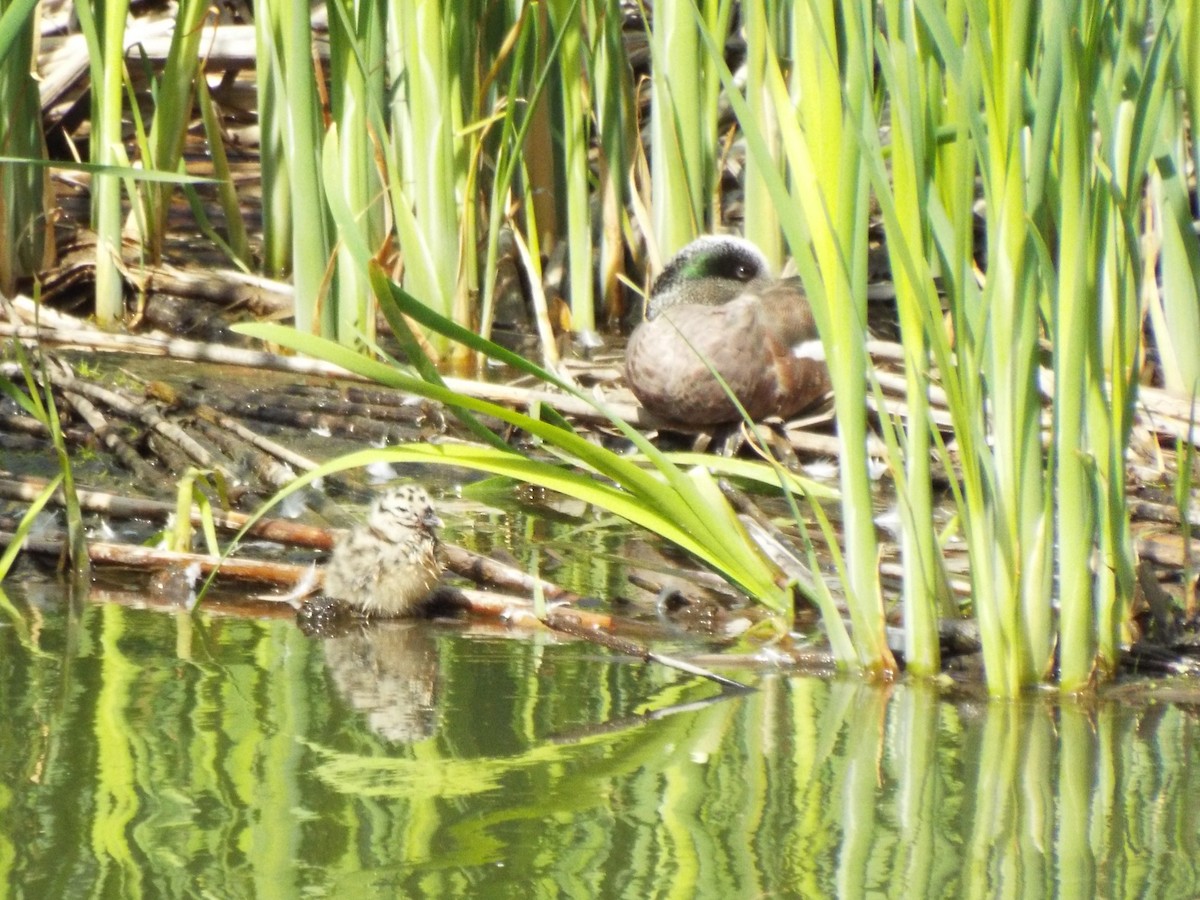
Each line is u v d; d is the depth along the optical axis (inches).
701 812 277.7
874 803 285.0
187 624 396.2
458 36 656.4
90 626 390.0
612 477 400.8
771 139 686.5
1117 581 368.5
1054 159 346.3
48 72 807.7
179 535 438.6
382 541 407.2
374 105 626.8
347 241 392.2
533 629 408.8
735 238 641.6
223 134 874.8
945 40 324.5
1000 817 279.9
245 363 626.2
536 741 314.7
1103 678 363.6
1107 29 364.5
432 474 554.9
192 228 817.5
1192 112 434.0
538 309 667.4
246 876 245.9
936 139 348.2
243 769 292.4
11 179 679.1
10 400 579.8
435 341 676.7
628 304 761.6
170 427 531.8
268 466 511.2
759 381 579.5
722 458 493.4
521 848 259.8
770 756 309.0
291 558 452.1
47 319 662.5
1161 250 583.8
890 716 336.2
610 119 719.7
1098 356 349.4
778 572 417.7
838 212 341.1
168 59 698.8
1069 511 346.3
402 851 256.4
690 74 681.0
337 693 342.0
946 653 374.6
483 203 733.9
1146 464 546.0
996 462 342.3
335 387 623.5
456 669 365.4
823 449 581.0
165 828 263.3
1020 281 332.8
